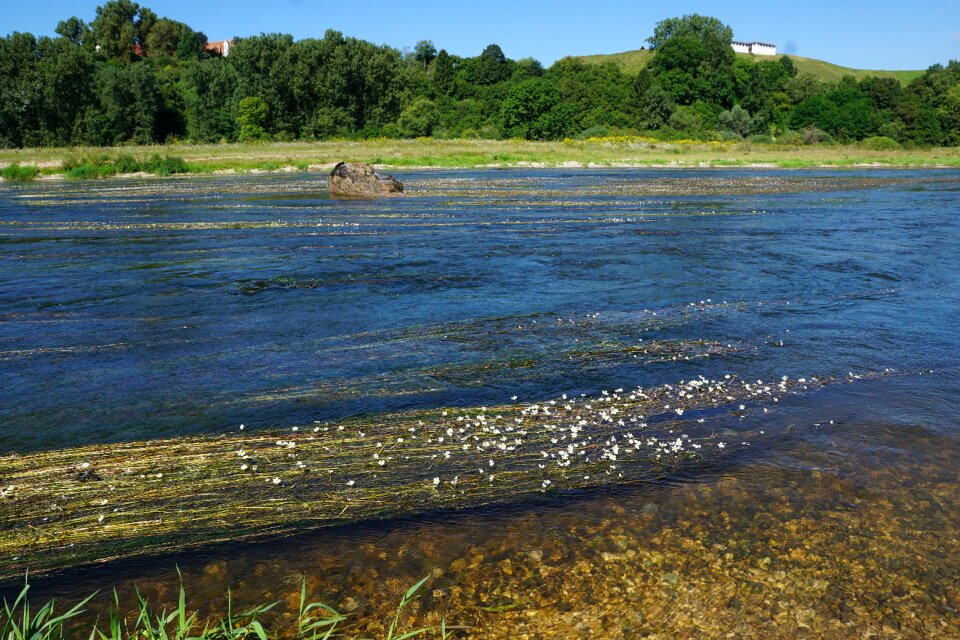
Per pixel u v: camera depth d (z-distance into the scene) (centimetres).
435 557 466
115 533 499
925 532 489
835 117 10981
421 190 3475
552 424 679
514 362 859
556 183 3969
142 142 8450
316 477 576
